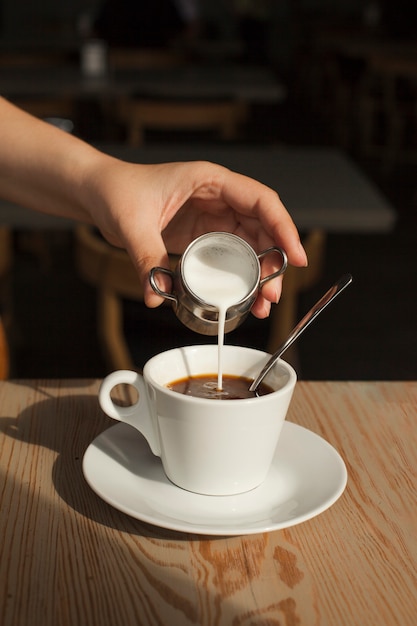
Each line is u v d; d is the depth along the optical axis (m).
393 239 3.17
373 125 4.70
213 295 0.63
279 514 0.58
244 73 3.28
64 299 2.44
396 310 2.44
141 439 0.66
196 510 0.59
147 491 0.60
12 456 0.65
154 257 0.67
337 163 1.63
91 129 3.56
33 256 2.78
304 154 1.71
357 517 0.59
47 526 0.57
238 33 6.91
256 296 0.65
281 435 0.67
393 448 0.68
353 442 0.68
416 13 6.04
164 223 0.72
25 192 0.81
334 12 7.09
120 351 1.24
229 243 0.64
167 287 0.65
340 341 2.18
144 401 0.63
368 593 0.52
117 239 0.75
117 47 4.23
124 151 1.66
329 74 5.46
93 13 6.50
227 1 6.89
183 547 0.56
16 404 0.73
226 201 0.71
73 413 0.72
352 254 2.97
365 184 1.46
